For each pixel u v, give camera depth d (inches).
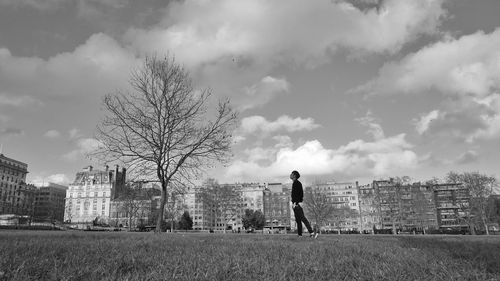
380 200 5142.7
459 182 3909.9
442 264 198.4
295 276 168.2
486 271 185.5
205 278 155.8
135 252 244.7
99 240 389.7
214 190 4992.6
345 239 511.2
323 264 201.2
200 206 7455.7
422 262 208.5
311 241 431.2
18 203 6840.6
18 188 6929.1
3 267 168.4
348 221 6663.4
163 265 184.7
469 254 247.6
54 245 280.8
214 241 399.5
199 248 289.7
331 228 6609.3
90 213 7426.2
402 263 205.3
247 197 7765.8
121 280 152.5
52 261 189.9
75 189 7667.3
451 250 279.1
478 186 3686.0
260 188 7854.3
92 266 179.0
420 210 4810.5
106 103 999.0
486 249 285.4
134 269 176.6
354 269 184.7
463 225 5497.1
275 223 7559.1
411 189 4904.0
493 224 4539.9
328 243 386.9
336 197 6889.8
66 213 7544.3
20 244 277.7
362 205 6633.9
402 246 350.3
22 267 166.9
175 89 1050.1
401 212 4810.5
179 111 1048.2
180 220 5305.1
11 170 6771.7
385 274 172.1
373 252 272.5
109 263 187.5
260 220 5457.7
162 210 1015.0
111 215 7126.0
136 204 4296.3
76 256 209.9
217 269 173.3
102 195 7455.7
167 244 336.2
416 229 4987.7
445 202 5748.0
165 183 1037.8
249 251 266.5
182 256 225.3
